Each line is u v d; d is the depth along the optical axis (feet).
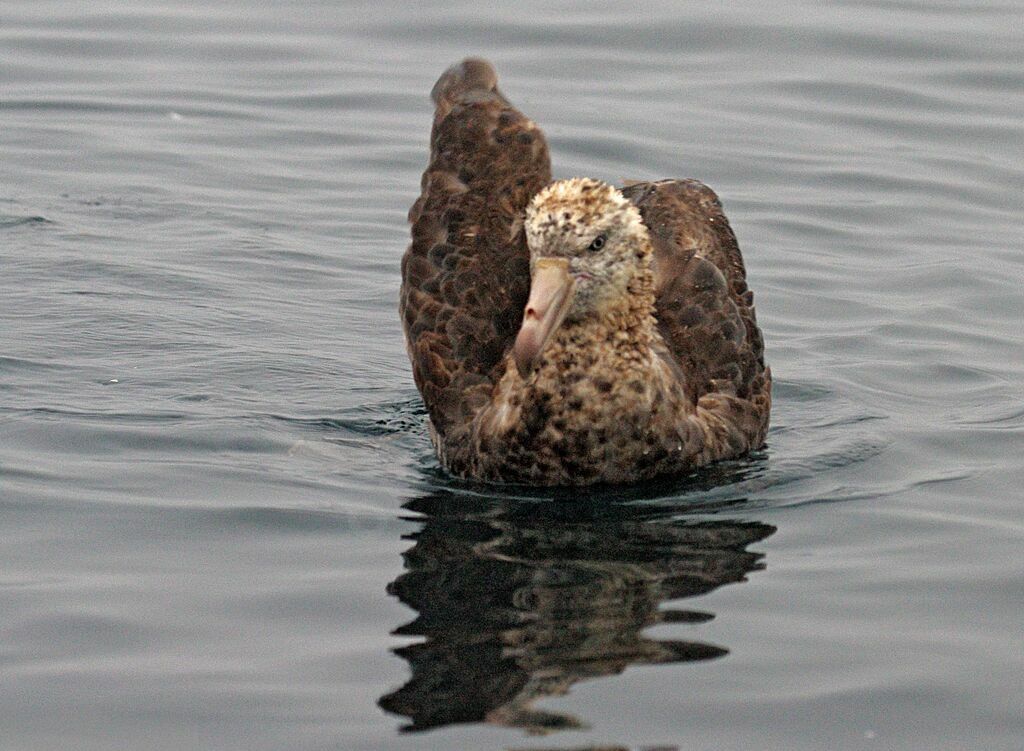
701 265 47.11
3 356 51.85
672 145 72.64
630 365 43.16
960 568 38.32
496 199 48.14
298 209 68.03
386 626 35.29
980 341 56.08
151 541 39.50
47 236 63.98
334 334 56.29
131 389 49.96
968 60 82.58
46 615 35.47
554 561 38.78
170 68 82.23
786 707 31.89
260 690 32.53
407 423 48.93
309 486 43.50
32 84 79.92
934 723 31.37
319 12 89.66
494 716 31.50
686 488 43.68
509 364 44.88
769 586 37.40
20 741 30.68
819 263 63.10
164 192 69.26
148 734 30.96
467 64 52.47
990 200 69.00
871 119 76.54
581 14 88.17
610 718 31.42
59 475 43.24
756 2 90.12
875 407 50.26
